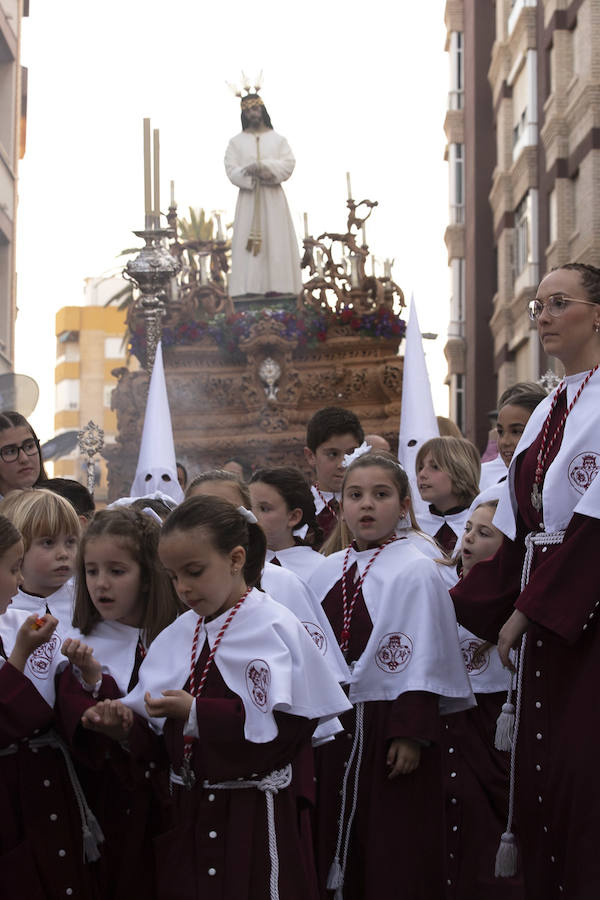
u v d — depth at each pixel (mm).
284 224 23031
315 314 21391
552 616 5301
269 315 21188
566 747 5336
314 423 8992
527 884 5652
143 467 11750
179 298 21797
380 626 6230
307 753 5195
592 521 5352
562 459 5590
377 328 21109
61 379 88750
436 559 6898
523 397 8125
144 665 5273
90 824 5348
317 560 7203
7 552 5133
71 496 7957
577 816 5270
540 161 33875
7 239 30656
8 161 30500
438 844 6062
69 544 6059
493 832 6914
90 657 5148
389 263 21453
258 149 22688
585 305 5723
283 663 4953
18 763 5324
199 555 4930
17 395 11742
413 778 6074
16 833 5289
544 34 33094
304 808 5238
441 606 6227
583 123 29312
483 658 7102
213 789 4953
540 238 33906
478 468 8562
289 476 7324
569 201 30828
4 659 5453
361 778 6172
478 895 6812
